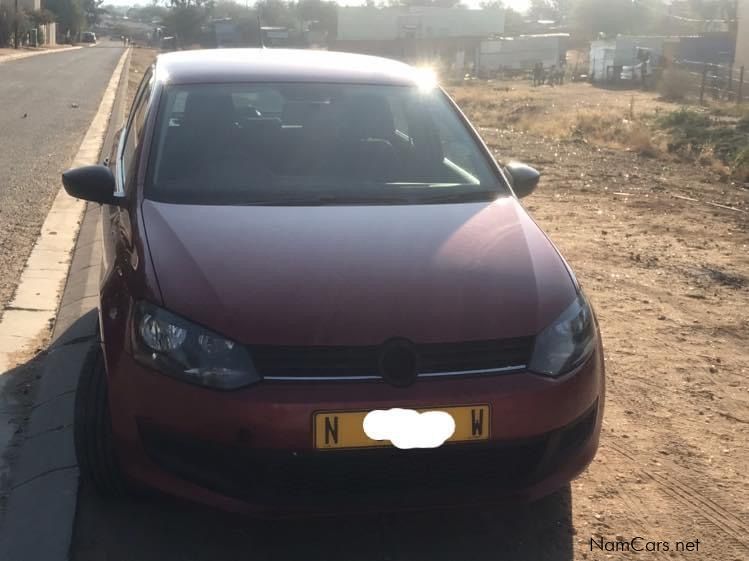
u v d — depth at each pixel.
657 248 7.86
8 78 30.05
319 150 4.22
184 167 4.00
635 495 3.69
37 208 8.90
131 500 3.54
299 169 4.09
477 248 3.47
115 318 3.26
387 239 3.49
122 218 3.84
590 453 3.26
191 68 4.67
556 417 3.08
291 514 2.96
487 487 3.06
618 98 30.80
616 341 5.47
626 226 8.78
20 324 5.57
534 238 3.64
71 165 11.62
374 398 2.92
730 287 6.71
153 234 3.48
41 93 24.23
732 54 40.03
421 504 3.01
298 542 3.33
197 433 2.95
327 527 3.43
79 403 3.38
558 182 11.52
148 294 3.16
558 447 3.16
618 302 6.27
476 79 50.59
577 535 3.40
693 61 40.94
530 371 3.08
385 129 4.44
